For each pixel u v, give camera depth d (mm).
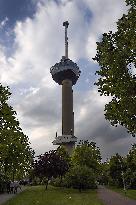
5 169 60500
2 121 39594
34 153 84562
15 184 64188
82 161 107875
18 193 60688
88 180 77688
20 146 57875
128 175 95312
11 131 39812
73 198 44531
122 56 25234
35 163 76875
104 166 118500
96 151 110500
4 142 39500
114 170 102062
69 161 116625
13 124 39938
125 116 25500
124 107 25156
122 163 101562
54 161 76812
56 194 54781
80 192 64188
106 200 42531
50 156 77562
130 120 25438
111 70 25375
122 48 25578
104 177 135250
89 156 108438
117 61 25297
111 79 25438
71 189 75125
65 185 82188
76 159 108375
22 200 40625
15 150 57562
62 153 120062
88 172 78812
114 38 26172
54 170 76250
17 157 59125
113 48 25953
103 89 25969
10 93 39781
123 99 24984
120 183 99625
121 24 25719
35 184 114562
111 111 26125
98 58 26672
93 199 43406
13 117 39969
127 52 25172
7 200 42531
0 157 40844
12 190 62469
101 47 26422
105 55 25953
